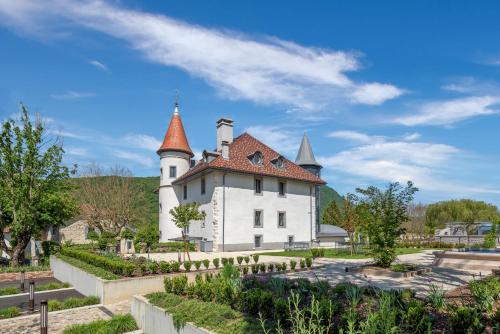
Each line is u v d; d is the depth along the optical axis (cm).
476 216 5794
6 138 1970
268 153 3381
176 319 646
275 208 3147
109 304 1073
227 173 2892
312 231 3394
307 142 4147
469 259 1496
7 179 2002
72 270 1422
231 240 2842
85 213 4178
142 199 5041
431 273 1323
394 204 1367
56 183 2216
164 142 3612
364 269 1352
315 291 770
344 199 2597
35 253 2648
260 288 786
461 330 478
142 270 1239
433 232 4256
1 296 1235
